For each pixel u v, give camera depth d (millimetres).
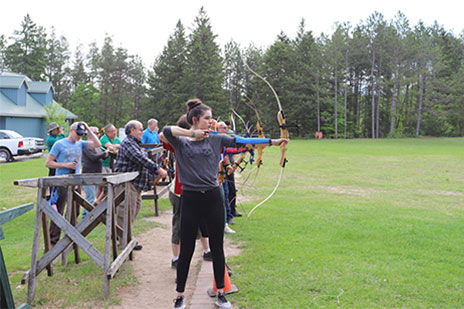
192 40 60688
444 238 5879
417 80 59188
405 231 6242
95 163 6789
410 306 3643
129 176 4480
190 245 3596
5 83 32406
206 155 3484
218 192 3588
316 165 18172
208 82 56438
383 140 49625
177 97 56844
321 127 63438
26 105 33469
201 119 3518
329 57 59000
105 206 4051
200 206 3523
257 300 3795
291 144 39062
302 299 3785
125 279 4410
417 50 58906
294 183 12562
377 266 4652
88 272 4582
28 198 9844
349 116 67625
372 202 9211
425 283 4156
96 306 3754
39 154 23688
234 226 6723
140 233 6465
